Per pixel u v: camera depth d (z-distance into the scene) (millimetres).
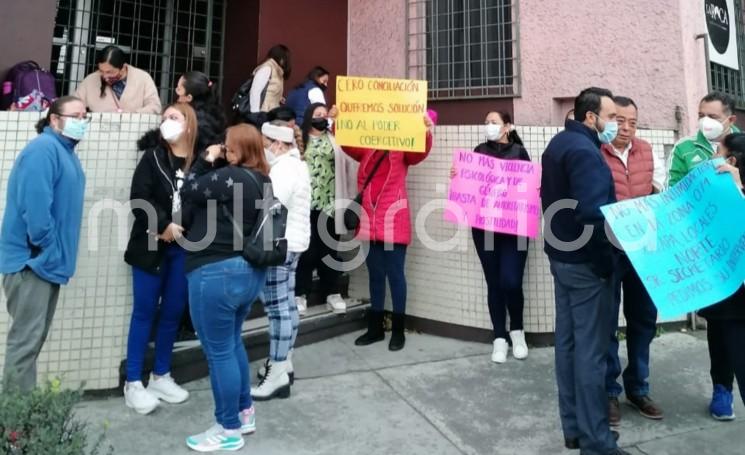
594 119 2654
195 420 3072
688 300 2539
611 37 5055
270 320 3377
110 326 3377
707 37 4898
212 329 2639
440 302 4652
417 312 4793
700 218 2625
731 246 2564
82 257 3316
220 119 3500
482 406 3301
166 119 3061
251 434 2914
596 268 2547
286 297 3379
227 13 6102
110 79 4012
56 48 5145
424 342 4500
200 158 2814
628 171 3354
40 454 1856
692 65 4766
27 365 2680
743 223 2539
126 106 4070
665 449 2828
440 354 4207
